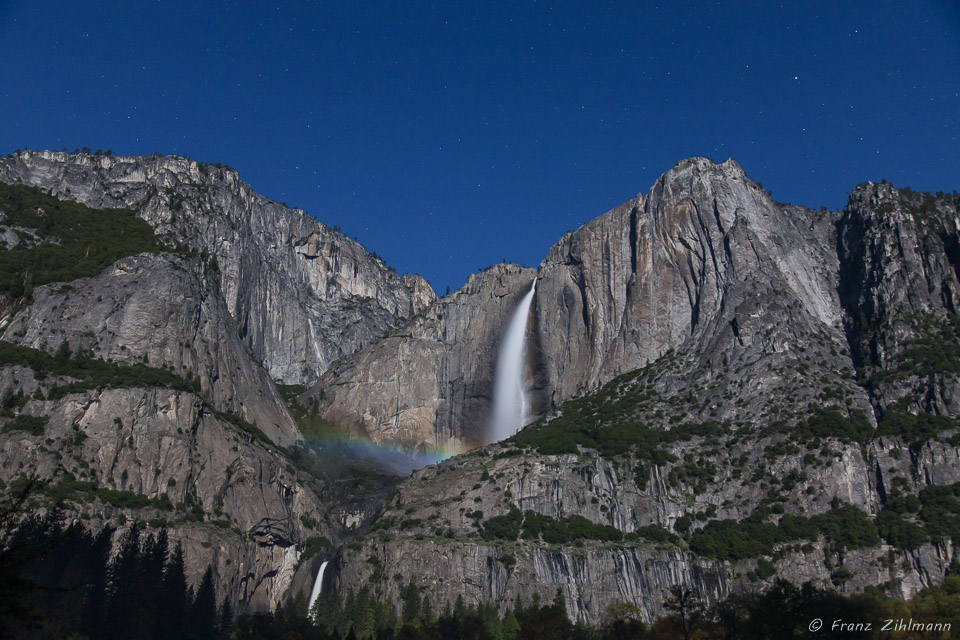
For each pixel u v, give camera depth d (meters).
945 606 123.75
